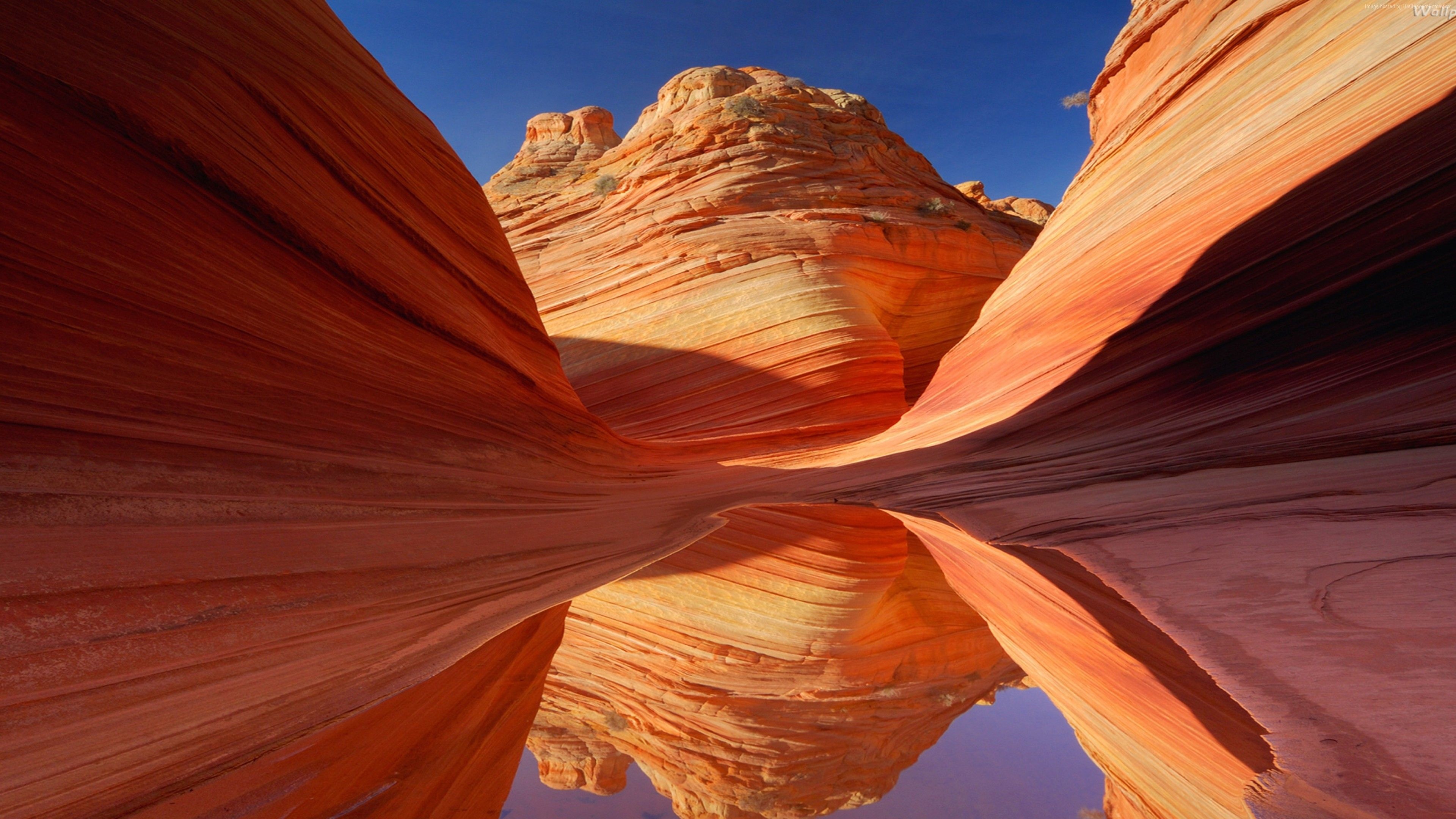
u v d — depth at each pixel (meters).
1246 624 2.11
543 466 8.13
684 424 19.17
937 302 23.69
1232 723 2.21
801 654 11.96
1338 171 6.08
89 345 3.00
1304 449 3.96
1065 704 5.03
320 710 2.60
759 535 12.35
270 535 3.23
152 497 2.83
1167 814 3.52
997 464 6.76
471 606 3.79
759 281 20.33
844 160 23.91
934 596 14.07
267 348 4.27
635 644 12.74
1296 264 5.93
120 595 2.27
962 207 27.08
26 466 2.43
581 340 21.78
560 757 16.75
